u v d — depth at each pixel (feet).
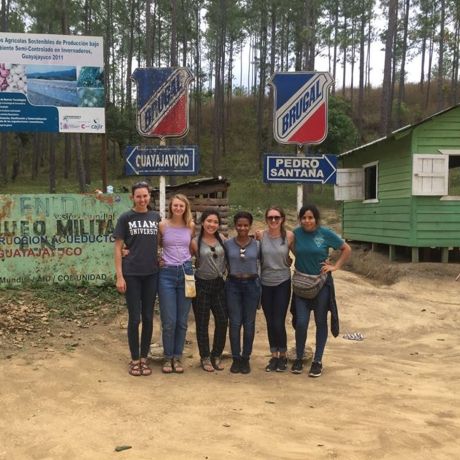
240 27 125.90
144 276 17.38
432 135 39.83
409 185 40.42
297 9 101.91
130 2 119.96
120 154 128.67
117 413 14.03
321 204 83.87
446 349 22.81
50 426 13.12
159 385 16.51
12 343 18.65
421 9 118.11
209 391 16.08
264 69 121.19
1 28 102.42
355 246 53.21
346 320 27.04
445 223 40.04
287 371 18.70
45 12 82.43
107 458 11.49
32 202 25.82
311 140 22.75
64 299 24.06
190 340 21.99
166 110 23.97
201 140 137.69
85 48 29.09
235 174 116.57
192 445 12.18
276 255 18.13
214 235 18.44
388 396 16.24
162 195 24.32
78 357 17.99
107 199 26.50
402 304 30.19
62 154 139.95
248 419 13.88
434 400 15.96
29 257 25.81
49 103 28.91
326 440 12.73
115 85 145.28
